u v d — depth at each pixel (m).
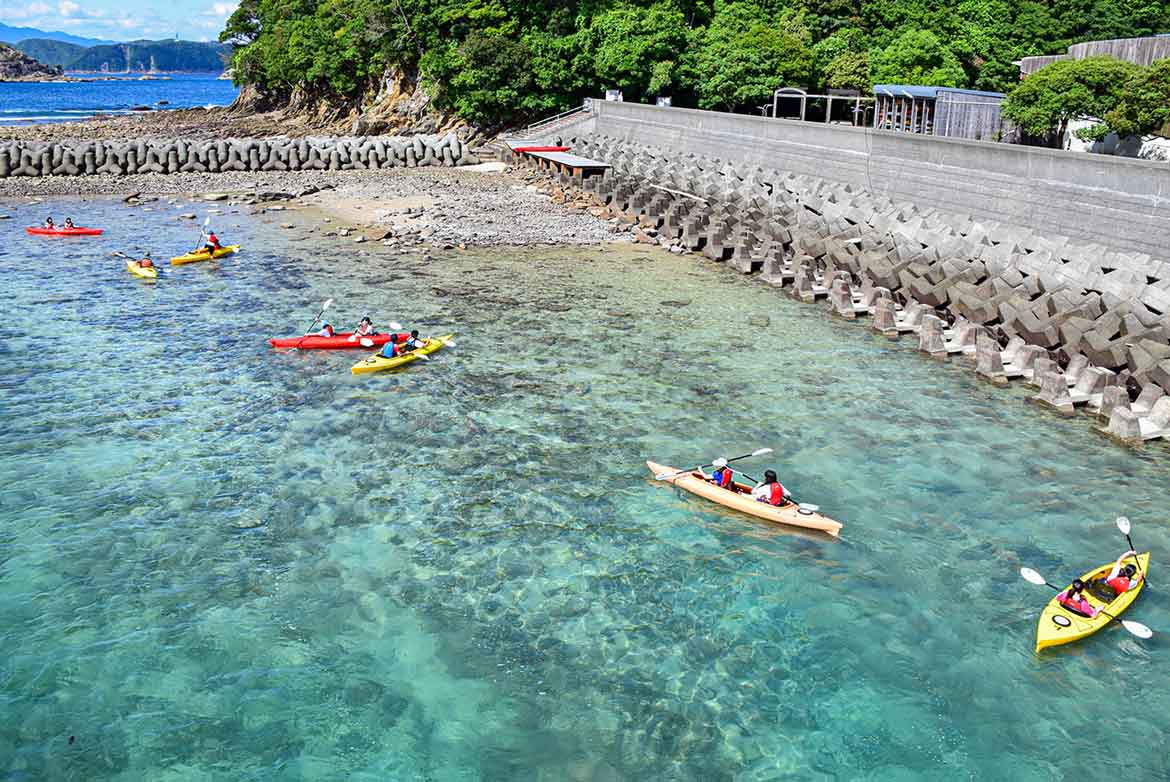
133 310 34.56
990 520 20.30
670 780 13.27
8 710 14.31
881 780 13.35
